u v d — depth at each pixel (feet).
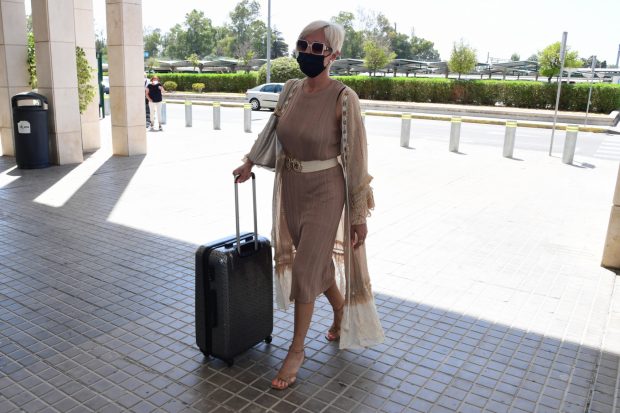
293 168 9.93
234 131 52.34
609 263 16.75
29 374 10.34
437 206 24.07
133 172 30.25
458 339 12.06
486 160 38.17
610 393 10.10
